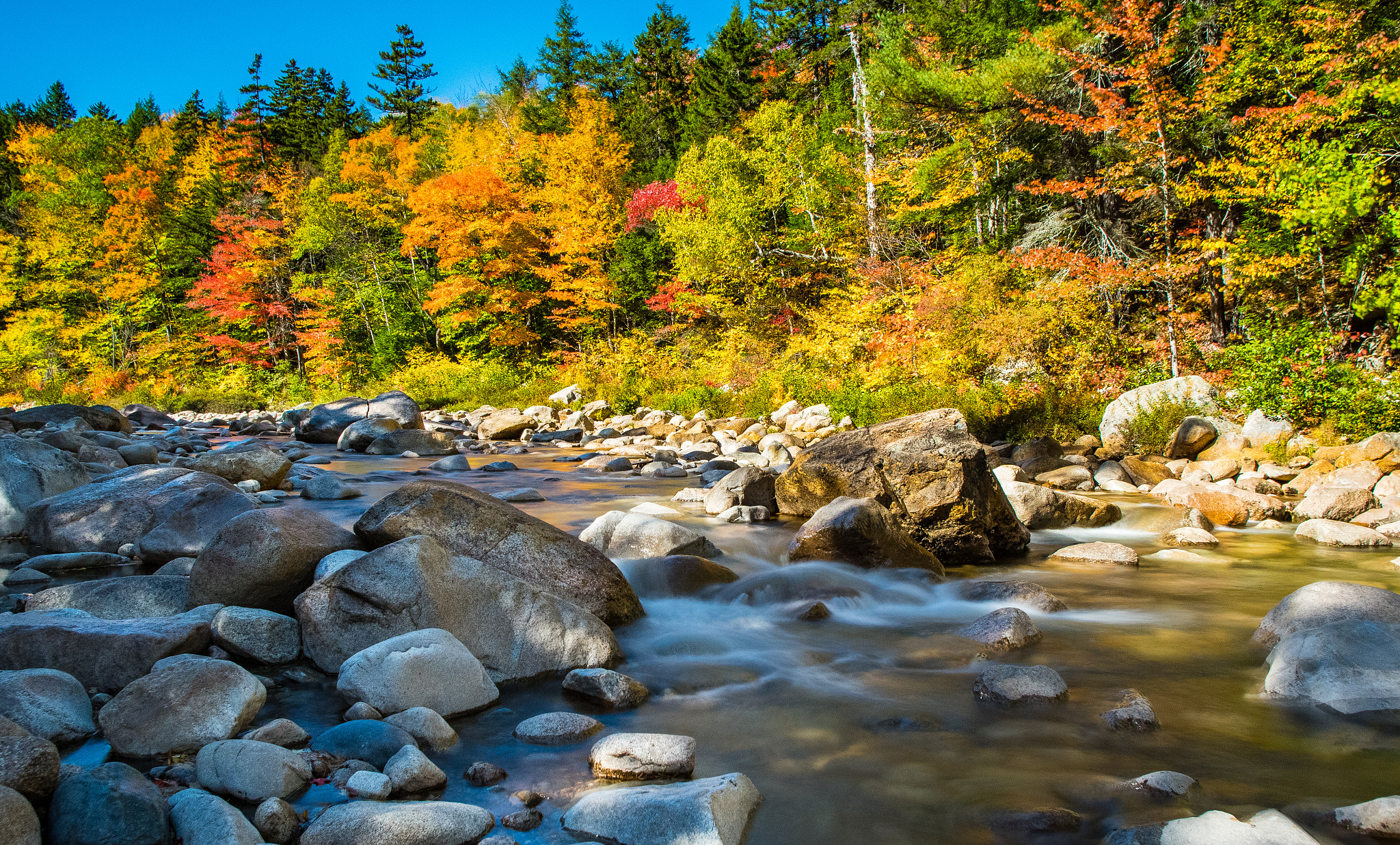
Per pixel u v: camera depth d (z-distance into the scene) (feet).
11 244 145.07
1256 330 45.37
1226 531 26.81
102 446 39.27
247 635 13.39
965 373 59.47
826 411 59.62
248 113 172.45
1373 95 45.42
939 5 88.74
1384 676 11.70
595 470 44.70
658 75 150.71
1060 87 63.05
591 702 12.41
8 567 20.34
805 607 17.37
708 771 9.98
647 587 19.02
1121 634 15.70
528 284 114.73
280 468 33.94
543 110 152.05
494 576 13.87
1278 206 48.78
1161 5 52.54
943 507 22.93
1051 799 9.23
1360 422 36.45
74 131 188.03
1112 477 35.83
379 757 9.88
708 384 82.12
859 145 95.91
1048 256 53.67
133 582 15.60
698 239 88.58
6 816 7.08
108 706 10.39
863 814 8.93
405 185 128.77
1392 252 46.50
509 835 8.33
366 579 13.25
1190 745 10.66
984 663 14.25
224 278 127.03
